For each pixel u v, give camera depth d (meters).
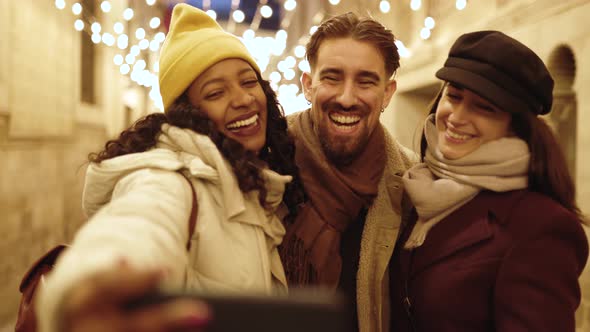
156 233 0.68
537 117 1.26
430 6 6.80
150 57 14.02
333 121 1.60
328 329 0.44
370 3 9.32
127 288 0.42
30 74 4.76
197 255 1.04
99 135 8.45
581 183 3.45
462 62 1.27
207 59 1.21
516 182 1.22
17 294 4.38
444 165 1.33
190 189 1.04
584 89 3.43
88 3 7.47
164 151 1.08
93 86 8.44
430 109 1.53
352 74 1.57
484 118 1.26
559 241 1.12
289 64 7.73
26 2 4.63
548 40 3.89
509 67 1.20
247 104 1.24
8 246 4.20
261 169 1.20
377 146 1.66
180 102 1.23
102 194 1.04
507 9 4.59
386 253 1.56
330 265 1.49
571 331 1.07
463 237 1.23
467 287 1.18
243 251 1.10
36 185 5.02
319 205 1.52
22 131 4.53
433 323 1.24
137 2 12.34
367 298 1.54
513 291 1.10
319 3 14.68
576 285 1.12
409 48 7.58
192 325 0.40
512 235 1.17
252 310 0.44
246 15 21.30
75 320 0.42
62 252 1.17
